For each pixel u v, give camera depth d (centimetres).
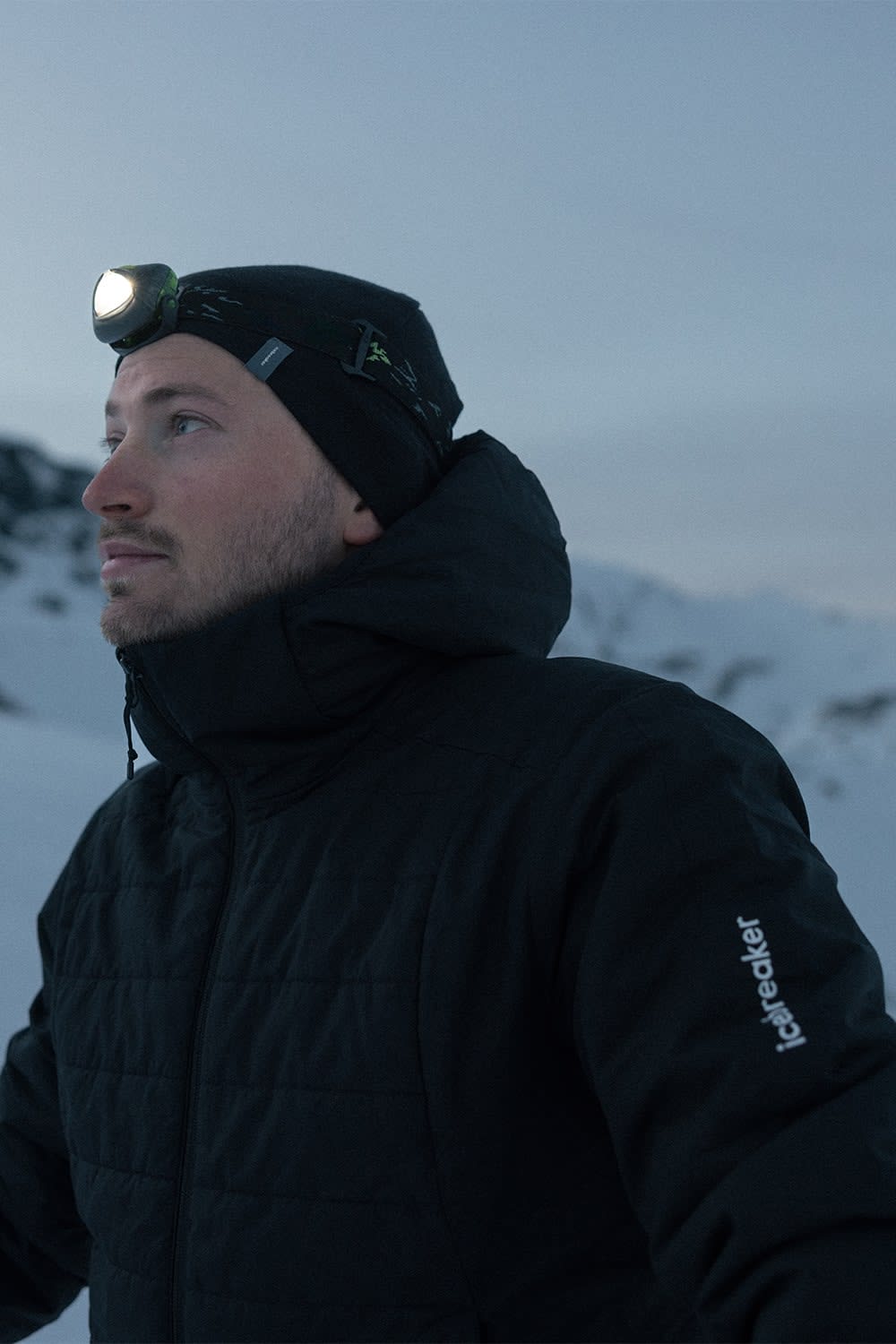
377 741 114
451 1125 96
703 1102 86
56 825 1156
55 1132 140
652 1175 87
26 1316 144
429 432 132
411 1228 95
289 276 129
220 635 113
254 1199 102
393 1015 99
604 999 92
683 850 94
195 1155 107
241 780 118
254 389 123
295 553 122
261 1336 98
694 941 91
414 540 117
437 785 107
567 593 132
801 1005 87
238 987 109
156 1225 108
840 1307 76
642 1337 97
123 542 120
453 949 98
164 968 117
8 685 5931
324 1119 100
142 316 124
